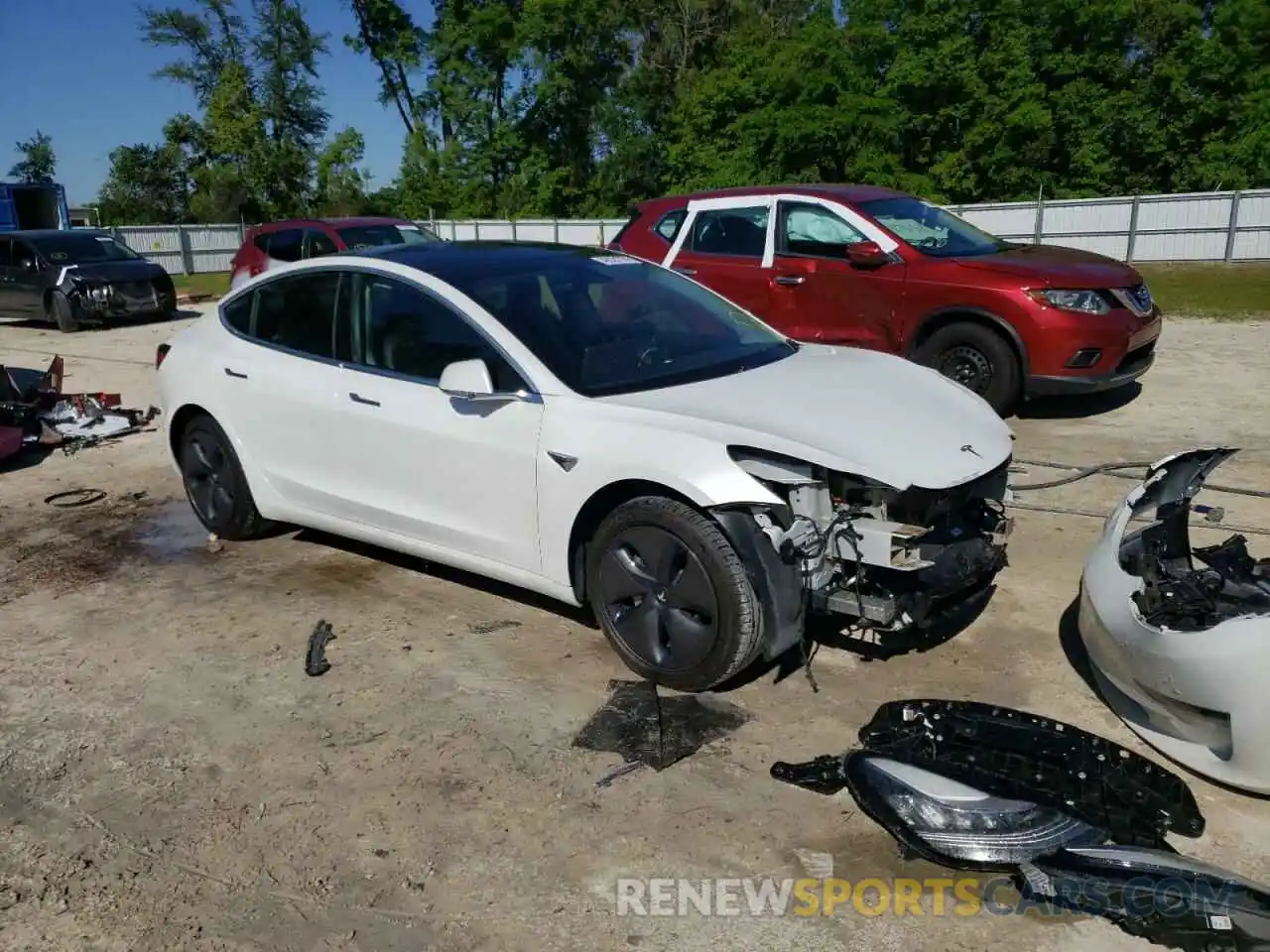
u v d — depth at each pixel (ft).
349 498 15.53
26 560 18.03
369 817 10.32
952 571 11.86
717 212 28.43
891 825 9.53
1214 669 9.55
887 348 25.70
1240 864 9.14
